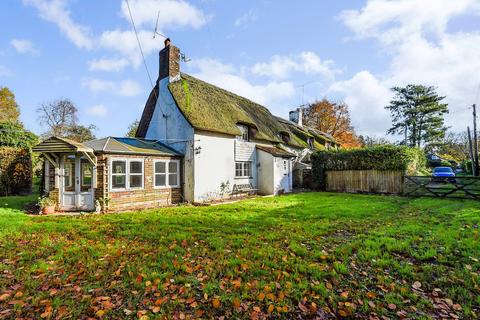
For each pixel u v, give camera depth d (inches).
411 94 1785.2
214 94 708.0
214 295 136.6
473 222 276.7
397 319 115.5
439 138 1728.6
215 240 230.8
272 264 173.8
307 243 222.2
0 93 1572.3
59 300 132.6
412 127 1775.3
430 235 231.1
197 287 145.9
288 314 121.2
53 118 1646.2
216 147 603.5
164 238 240.8
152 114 653.9
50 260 187.9
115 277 159.0
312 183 838.5
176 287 145.6
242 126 725.3
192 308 126.1
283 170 776.3
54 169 425.1
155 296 137.3
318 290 139.8
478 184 533.0
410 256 185.8
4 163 607.2
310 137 1190.9
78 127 1659.7
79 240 236.4
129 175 448.5
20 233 258.5
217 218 338.0
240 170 696.4
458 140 1924.2
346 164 752.3
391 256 184.4
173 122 585.6
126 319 118.4
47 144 401.1
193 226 292.0
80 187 421.7
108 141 468.8
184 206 475.5
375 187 701.9
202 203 513.7
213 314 121.6
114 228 283.4
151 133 643.5
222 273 163.3
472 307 122.9
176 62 620.1
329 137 1475.1
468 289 137.6
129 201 443.5
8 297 137.0
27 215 368.2
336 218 329.4
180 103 561.0
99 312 120.9
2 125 780.6
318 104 1919.3
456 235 225.5
